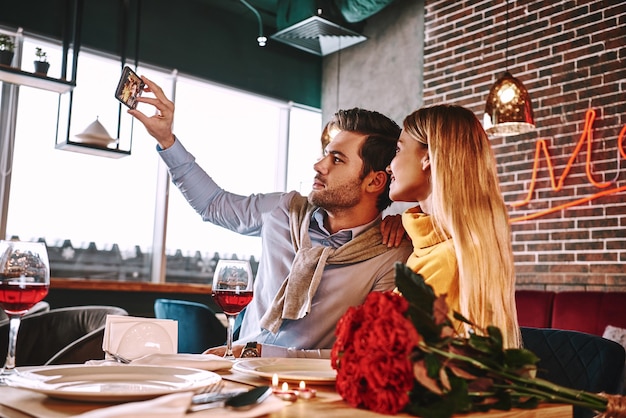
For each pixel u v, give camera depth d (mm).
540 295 3695
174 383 841
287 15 4980
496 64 4410
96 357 1977
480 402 780
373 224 1562
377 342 728
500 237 1065
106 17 4691
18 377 805
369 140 1535
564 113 3984
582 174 3857
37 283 915
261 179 5637
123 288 4062
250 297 1187
